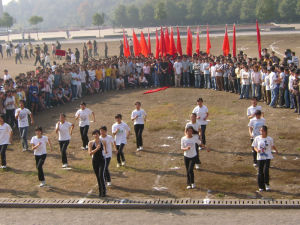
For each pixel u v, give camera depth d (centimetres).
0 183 1280
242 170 1296
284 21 9050
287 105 1970
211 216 1003
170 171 1320
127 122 1914
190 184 1173
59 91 2388
